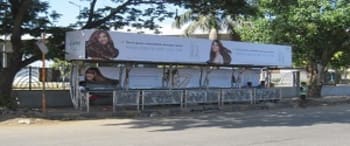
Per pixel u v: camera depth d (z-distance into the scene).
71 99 26.36
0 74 23.89
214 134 15.54
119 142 13.69
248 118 21.78
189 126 18.41
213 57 28.67
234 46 29.88
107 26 26.20
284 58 33.03
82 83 25.50
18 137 15.23
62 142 13.77
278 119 21.08
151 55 25.72
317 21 35.22
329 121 19.92
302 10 35.06
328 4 34.94
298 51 37.88
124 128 17.92
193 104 28.38
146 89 26.84
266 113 24.92
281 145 13.01
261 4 35.53
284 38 36.44
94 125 19.27
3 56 24.34
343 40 37.16
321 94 40.38
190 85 29.67
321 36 36.12
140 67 27.52
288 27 35.66
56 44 24.91
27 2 22.83
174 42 26.75
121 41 24.64
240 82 32.31
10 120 20.52
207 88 29.69
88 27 25.80
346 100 36.16
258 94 31.66
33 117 21.45
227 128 17.48
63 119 21.62
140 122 20.30
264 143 13.38
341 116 22.44
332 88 42.44
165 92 26.95
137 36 25.19
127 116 23.48
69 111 24.09
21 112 22.73
